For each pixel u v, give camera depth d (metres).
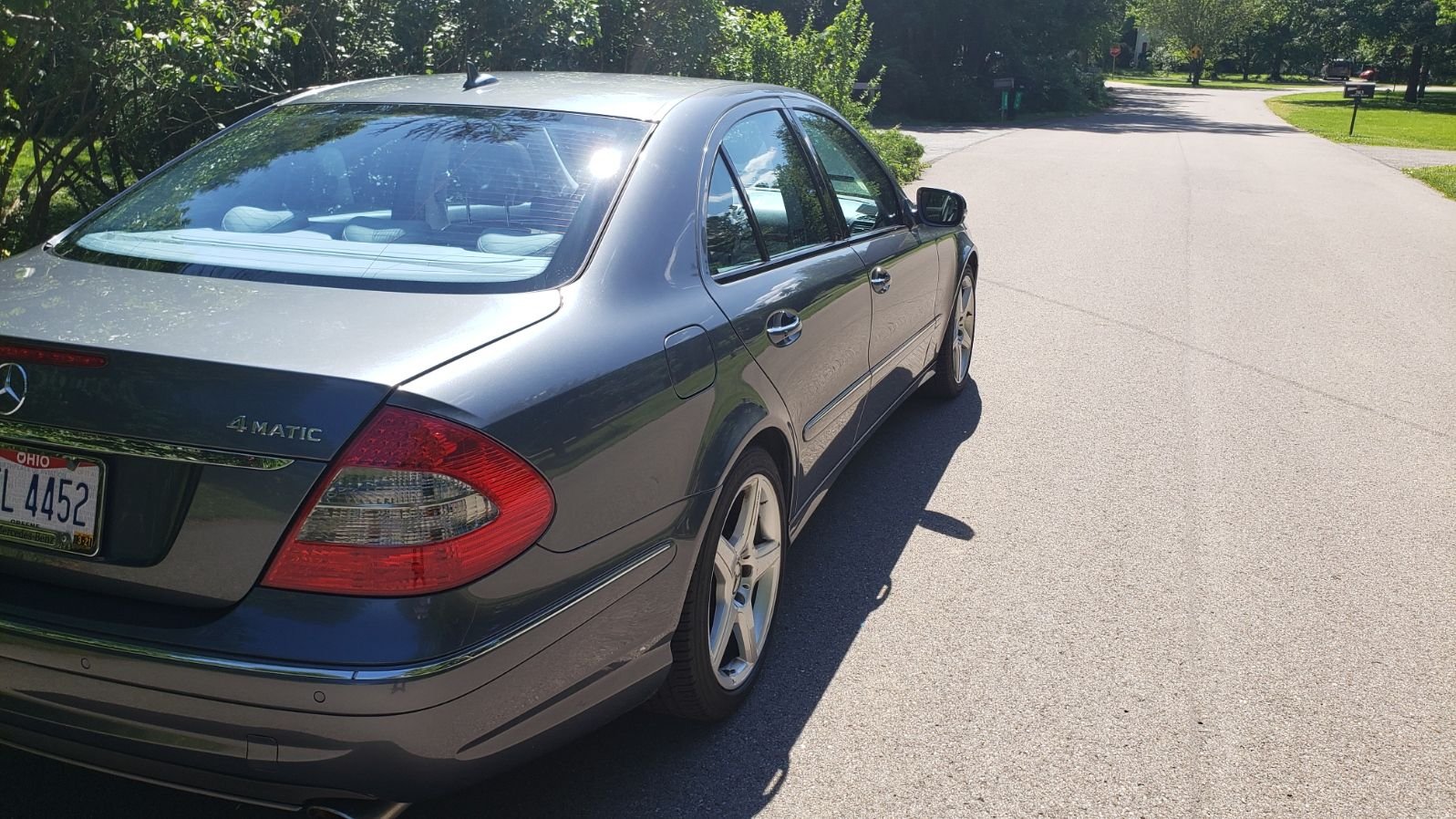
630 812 2.61
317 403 1.90
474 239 2.54
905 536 4.25
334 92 3.38
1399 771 2.87
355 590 1.89
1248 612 3.70
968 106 36.62
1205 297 8.77
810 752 2.88
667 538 2.48
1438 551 4.21
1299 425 5.69
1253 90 70.00
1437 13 53.38
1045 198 14.89
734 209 3.11
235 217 2.69
